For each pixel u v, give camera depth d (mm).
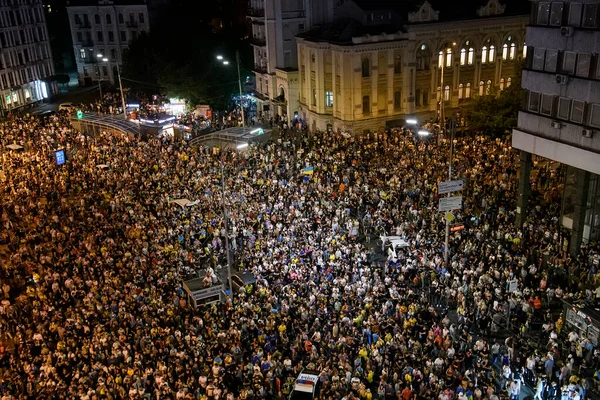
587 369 28688
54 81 113125
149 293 34688
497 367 29531
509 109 57469
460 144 58406
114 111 80812
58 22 134875
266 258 38594
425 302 33531
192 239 42500
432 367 27891
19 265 39969
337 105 71312
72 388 26625
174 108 82375
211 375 27984
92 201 49594
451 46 70438
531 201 46656
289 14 80812
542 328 31734
